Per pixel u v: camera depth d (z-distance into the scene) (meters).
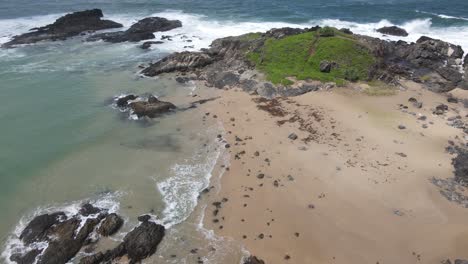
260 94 41.91
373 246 22.81
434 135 33.88
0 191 28.27
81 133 35.72
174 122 37.28
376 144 32.50
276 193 27.14
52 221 25.14
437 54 49.34
